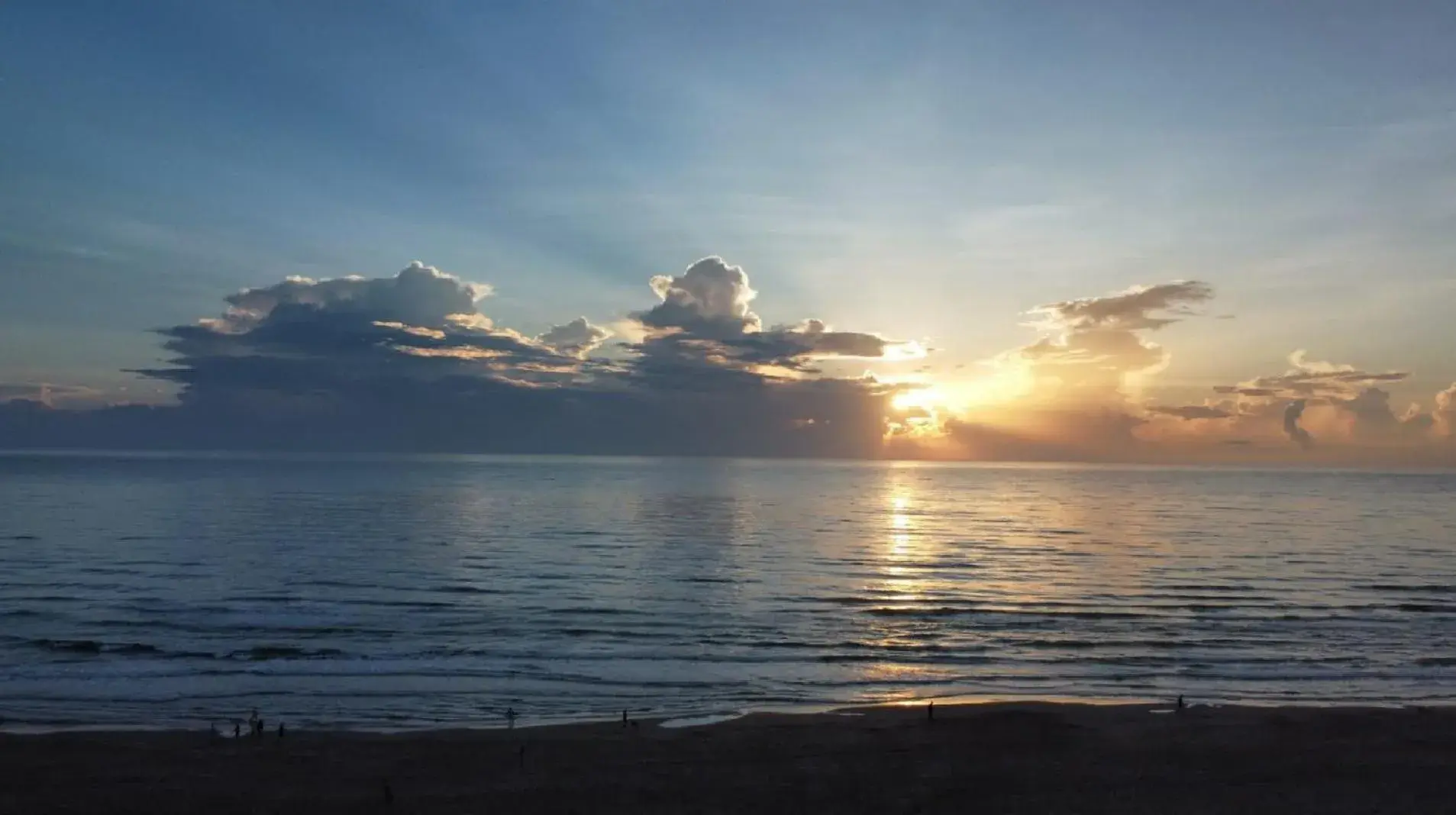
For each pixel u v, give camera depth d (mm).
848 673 26547
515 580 45125
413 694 23641
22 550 54906
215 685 24312
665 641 30672
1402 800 15867
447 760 17969
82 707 22094
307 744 18938
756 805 15711
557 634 31594
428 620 33781
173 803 15625
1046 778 17062
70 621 32781
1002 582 46062
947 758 18250
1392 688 25109
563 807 15594
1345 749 18750
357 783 16672
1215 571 51125
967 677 26250
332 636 30641
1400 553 61000
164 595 38938
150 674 25344
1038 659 28406
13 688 23797
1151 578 48000
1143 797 16078
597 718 21641
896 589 43438
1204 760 18062
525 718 21578
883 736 19781
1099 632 32656
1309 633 32438
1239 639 31500
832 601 39469
